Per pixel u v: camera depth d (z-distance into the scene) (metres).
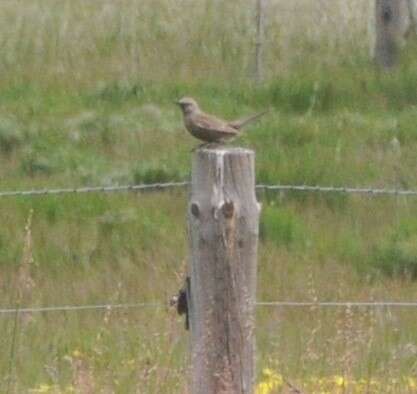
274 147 19.34
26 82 22.91
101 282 14.46
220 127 11.28
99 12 26.72
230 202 8.95
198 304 9.06
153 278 14.44
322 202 17.30
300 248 15.82
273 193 17.41
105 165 18.59
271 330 12.62
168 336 11.59
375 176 18.03
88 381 11.06
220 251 8.98
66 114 20.98
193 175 9.03
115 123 20.08
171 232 15.99
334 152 19.03
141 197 17.17
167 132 19.92
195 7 26.98
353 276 15.15
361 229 16.56
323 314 13.23
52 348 12.34
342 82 22.45
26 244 11.45
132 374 11.10
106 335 12.33
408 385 11.17
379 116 21.22
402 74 22.94
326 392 11.02
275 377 11.30
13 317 13.02
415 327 13.19
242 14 26.22
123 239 15.77
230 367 9.06
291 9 26.88
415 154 19.12
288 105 21.95
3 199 16.75
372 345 12.04
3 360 12.03
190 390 9.83
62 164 18.58
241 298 9.02
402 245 15.73
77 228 15.93
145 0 27.61
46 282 14.60
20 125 19.92
